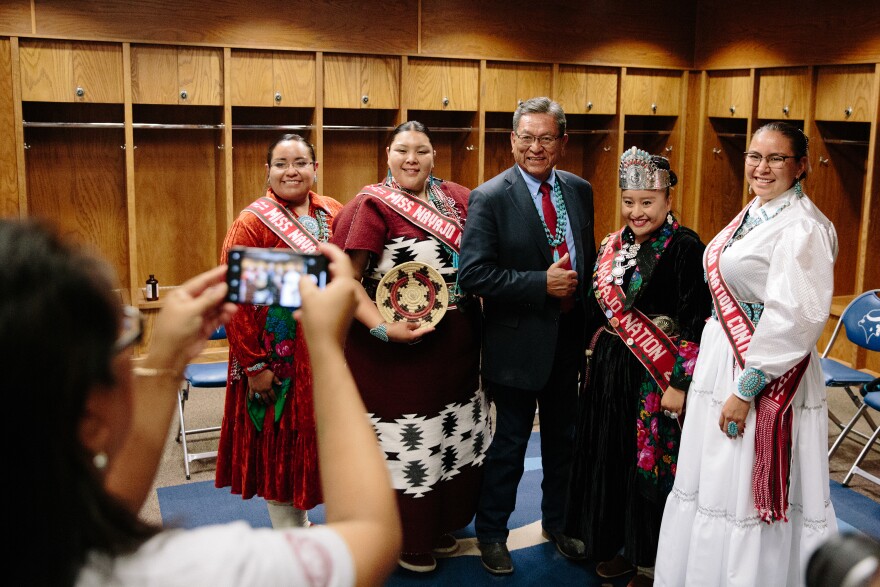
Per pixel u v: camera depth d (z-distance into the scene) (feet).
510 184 10.18
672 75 24.08
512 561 10.89
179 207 20.34
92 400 2.05
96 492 2.05
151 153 19.85
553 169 10.54
